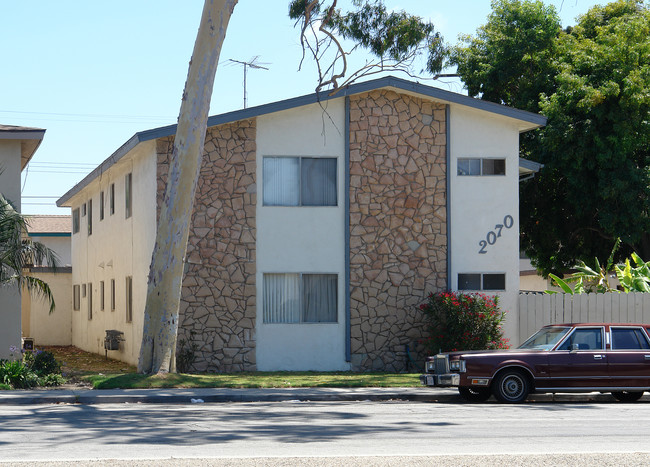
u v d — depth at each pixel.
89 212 32.50
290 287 21.95
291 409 14.66
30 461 8.63
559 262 32.53
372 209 22.31
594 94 26.50
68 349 33.72
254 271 21.66
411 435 11.00
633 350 16.56
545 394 18.14
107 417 13.11
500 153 23.03
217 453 9.34
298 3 20.98
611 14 32.22
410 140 22.59
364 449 9.72
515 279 22.88
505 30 31.33
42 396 15.77
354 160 22.30
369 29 21.55
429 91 22.31
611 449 9.88
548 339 16.97
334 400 16.59
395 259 22.34
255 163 21.80
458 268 22.64
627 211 27.86
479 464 8.59
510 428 11.85
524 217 31.75
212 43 18.28
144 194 22.70
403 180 22.50
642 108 27.41
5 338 20.06
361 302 22.14
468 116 22.97
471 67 32.59
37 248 19.36
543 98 28.48
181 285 20.41
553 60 30.58
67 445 9.95
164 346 18.67
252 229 21.72
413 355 22.20
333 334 22.02
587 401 17.12
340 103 22.36
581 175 28.16
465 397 16.88
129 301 24.80
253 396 16.47
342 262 22.17
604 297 22.64
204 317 21.33
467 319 21.25
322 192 22.22
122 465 8.40
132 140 21.25
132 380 17.78
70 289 36.47
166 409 14.55
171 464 8.46
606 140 27.23
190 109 18.31
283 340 21.80
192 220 21.38
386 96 22.58
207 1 18.20
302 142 22.11
